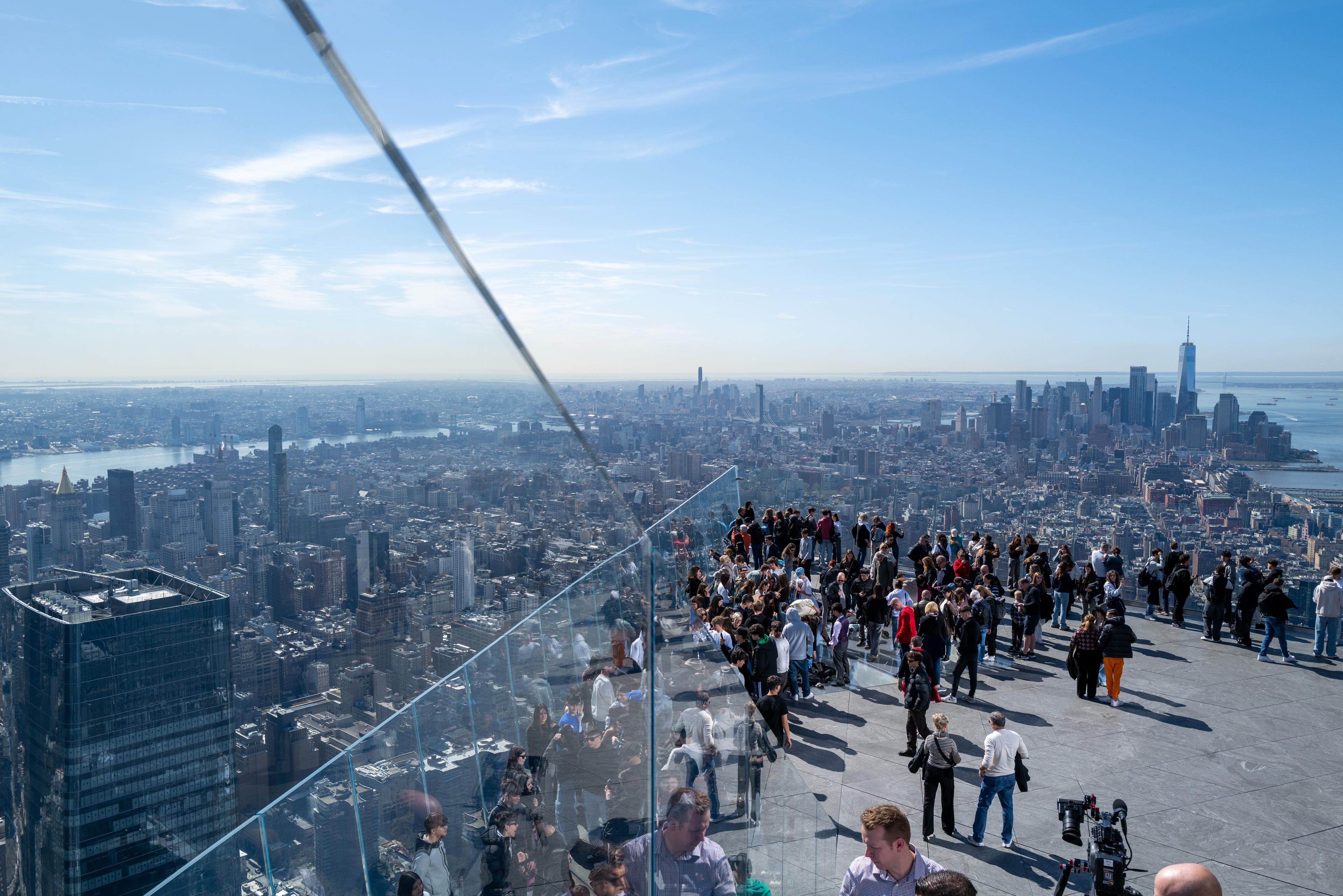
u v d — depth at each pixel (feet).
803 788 19.53
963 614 43.29
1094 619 43.11
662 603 9.37
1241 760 35.94
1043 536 68.54
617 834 5.83
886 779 33.91
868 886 16.38
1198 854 28.63
